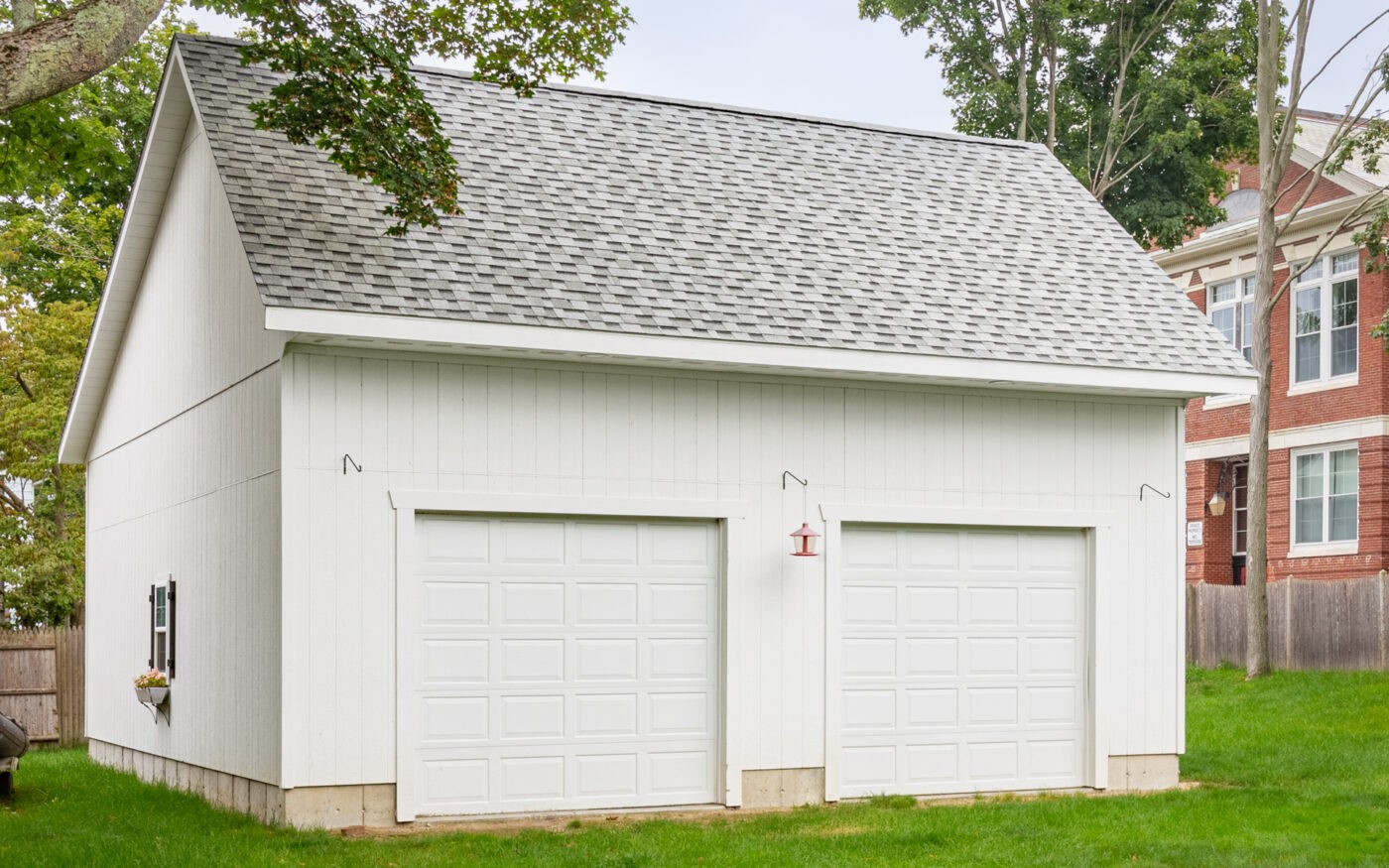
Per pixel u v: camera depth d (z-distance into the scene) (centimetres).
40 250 3056
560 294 1283
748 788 1345
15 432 2567
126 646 1831
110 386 1977
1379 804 1338
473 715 1267
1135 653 1496
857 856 1091
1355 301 2803
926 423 1438
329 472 1220
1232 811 1303
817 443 1397
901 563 1432
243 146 1336
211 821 1255
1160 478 1524
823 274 1448
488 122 1526
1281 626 2444
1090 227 1705
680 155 1588
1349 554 2759
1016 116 3191
